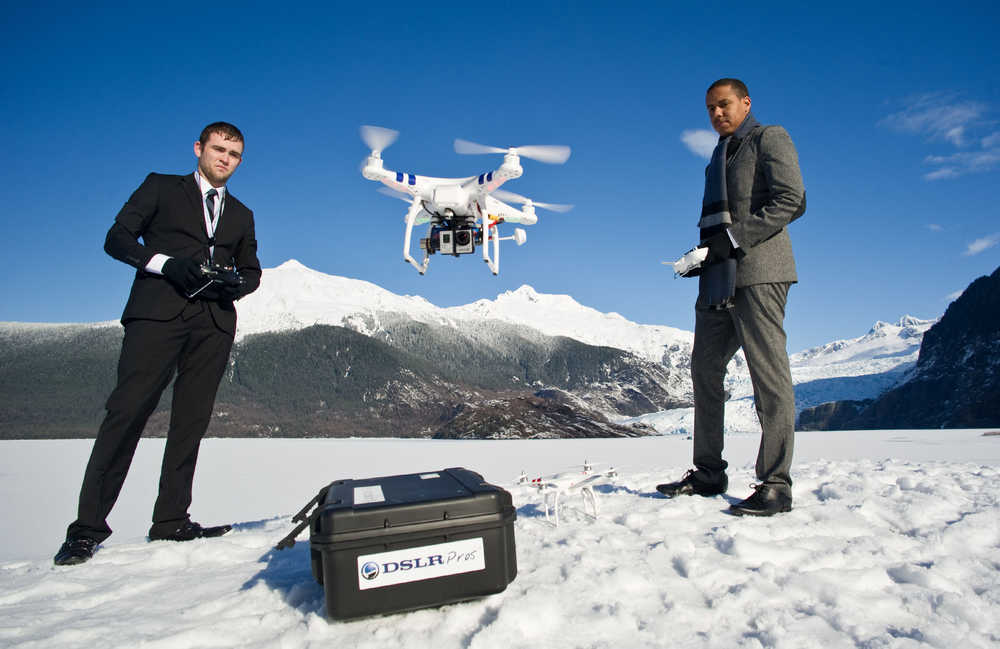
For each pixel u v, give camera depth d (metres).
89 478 2.49
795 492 2.94
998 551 1.95
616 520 2.49
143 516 10.31
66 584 2.03
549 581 1.75
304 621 1.56
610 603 1.59
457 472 1.94
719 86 2.69
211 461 19.41
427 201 7.47
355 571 1.46
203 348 2.83
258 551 2.45
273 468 17.08
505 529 1.62
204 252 2.83
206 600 1.83
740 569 1.80
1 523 9.84
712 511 2.53
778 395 2.45
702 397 2.90
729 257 2.49
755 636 1.42
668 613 1.54
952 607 1.49
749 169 2.59
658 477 3.80
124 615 1.71
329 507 1.52
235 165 2.92
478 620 1.51
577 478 2.51
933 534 2.08
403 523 1.50
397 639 1.43
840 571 1.74
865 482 2.91
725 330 2.79
